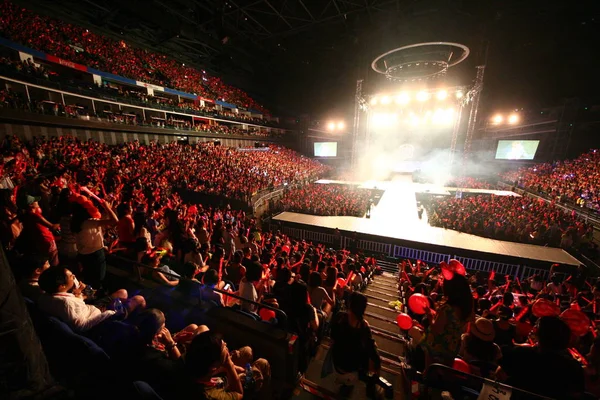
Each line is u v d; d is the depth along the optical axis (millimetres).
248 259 6949
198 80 46812
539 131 38938
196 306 3971
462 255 17234
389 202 29422
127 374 2527
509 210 21844
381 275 14258
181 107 37406
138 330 2674
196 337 2176
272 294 5004
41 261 3432
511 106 45156
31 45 23562
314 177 42469
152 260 4762
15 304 1874
